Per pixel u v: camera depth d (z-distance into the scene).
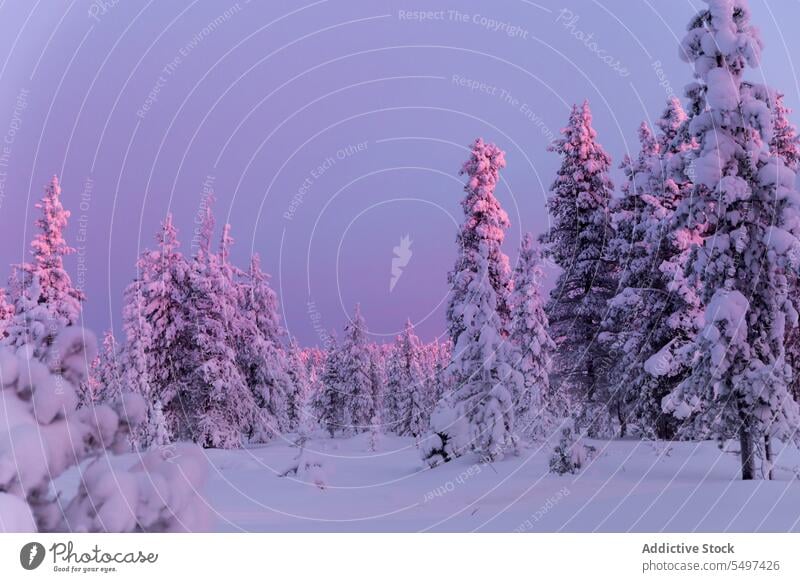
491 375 25.77
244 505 16.62
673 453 22.52
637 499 14.33
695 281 18.53
